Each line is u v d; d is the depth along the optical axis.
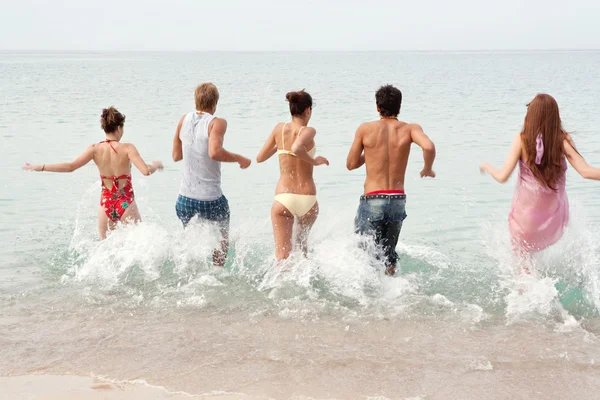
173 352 4.57
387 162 6.00
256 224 8.36
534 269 5.94
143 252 6.62
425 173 6.12
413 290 5.88
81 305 5.51
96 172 11.91
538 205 5.66
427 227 8.22
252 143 15.71
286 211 6.23
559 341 4.77
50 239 7.52
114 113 6.85
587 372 4.24
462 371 4.25
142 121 20.42
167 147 14.96
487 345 4.70
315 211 6.38
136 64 130.00
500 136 17.08
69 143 15.60
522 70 82.50
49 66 104.25
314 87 43.88
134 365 4.35
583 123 19.20
